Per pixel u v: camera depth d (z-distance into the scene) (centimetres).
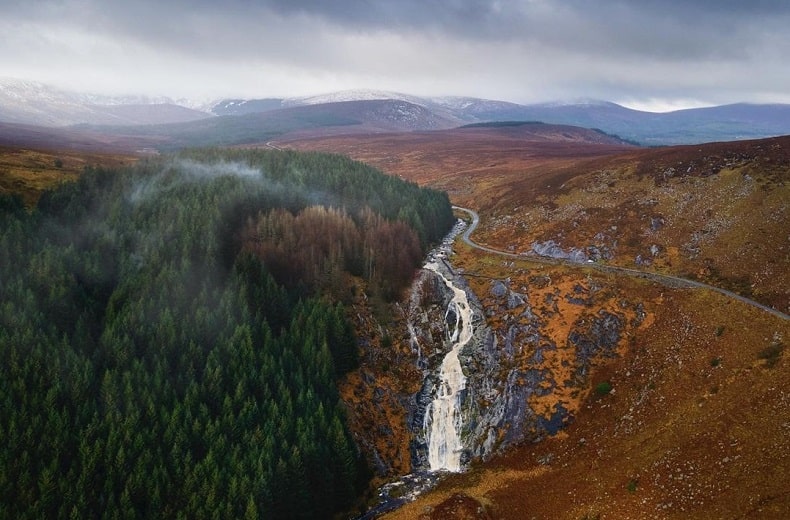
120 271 9669
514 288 10950
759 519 5475
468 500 7288
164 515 6294
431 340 10581
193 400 7462
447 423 9294
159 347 8131
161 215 11194
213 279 9669
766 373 6994
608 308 9831
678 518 6012
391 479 8469
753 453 6134
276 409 7581
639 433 7488
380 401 9438
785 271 9162
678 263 10969
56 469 6247
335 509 7562
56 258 9188
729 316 8425
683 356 8219
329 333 9425
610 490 6844
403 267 11812
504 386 9231
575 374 9031
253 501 6356
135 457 6644
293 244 11025
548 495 7244
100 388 7325
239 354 8269
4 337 7338
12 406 6625
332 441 7712
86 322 8494
